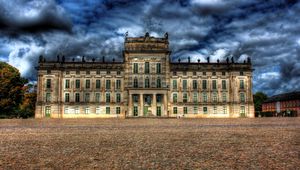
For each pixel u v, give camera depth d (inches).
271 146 743.7
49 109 3996.1
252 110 4141.2
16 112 3848.4
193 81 4156.0
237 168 494.0
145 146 771.4
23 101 4261.8
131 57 4084.6
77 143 840.3
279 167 494.9
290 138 919.7
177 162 553.0
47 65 4033.0
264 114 5157.5
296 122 2041.1
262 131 1211.2
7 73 3742.6
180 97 4121.6
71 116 4018.2
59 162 559.2
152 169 496.1
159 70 4099.4
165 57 4109.3
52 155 637.3
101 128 1501.0
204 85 4163.4
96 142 861.2
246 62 4195.4
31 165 531.8
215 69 4173.2
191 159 581.0
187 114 4109.3
